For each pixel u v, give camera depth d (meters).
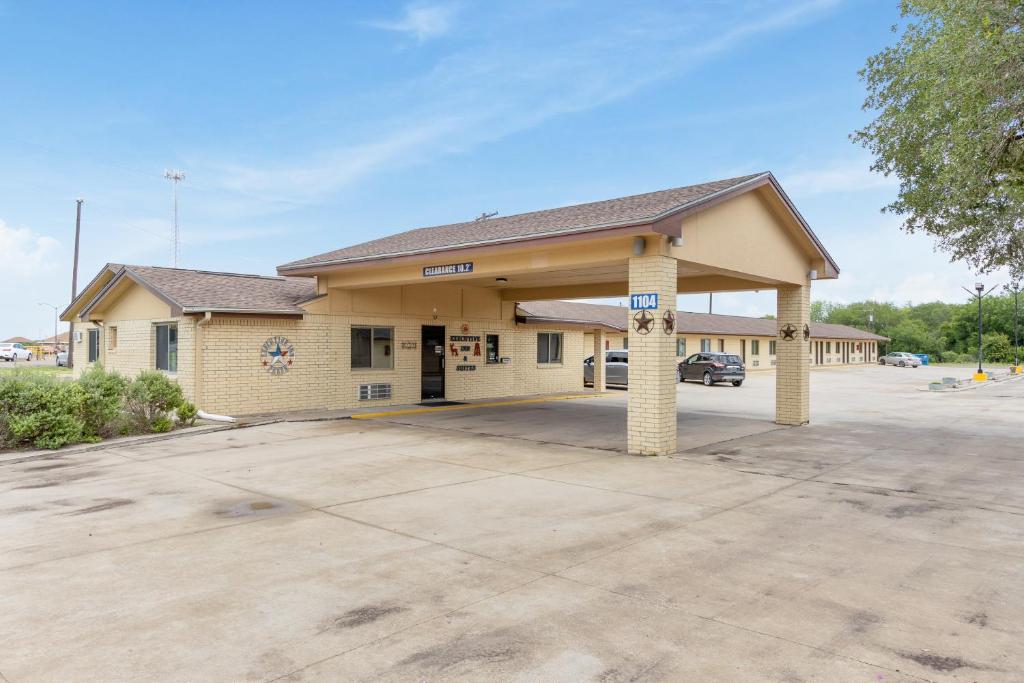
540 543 6.26
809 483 9.11
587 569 5.54
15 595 4.91
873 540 6.43
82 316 19.70
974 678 3.75
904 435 14.23
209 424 14.52
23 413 11.47
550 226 12.17
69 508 7.50
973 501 8.09
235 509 7.48
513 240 12.13
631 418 11.49
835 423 16.56
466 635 4.27
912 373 48.75
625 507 7.67
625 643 4.17
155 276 16.95
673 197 12.77
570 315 30.27
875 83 16.61
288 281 20.22
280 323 16.86
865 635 4.31
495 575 5.39
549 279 19.89
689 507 7.69
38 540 6.27
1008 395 27.14
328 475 9.44
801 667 3.87
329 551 5.98
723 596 4.96
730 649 4.09
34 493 8.25
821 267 16.02
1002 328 77.69
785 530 6.75
